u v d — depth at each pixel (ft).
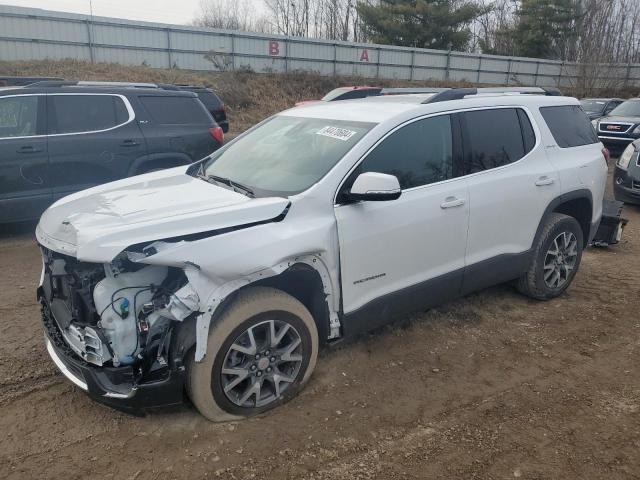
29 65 77.92
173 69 92.79
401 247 11.96
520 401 11.34
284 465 9.29
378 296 11.90
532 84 138.92
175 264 9.04
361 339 13.78
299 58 108.17
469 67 130.21
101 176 22.62
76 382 9.79
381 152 11.82
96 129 22.49
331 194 10.96
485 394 11.58
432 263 12.73
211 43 98.32
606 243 21.76
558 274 16.31
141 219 9.57
